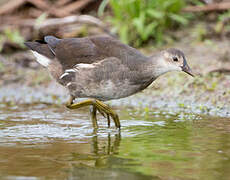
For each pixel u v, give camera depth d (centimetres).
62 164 799
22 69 1670
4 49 1772
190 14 1823
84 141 958
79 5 1897
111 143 935
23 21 1866
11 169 774
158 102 1330
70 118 1181
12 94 1484
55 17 1875
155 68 1057
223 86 1353
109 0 1747
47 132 1036
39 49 1163
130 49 1072
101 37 1114
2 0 1959
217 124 1067
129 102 1357
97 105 1091
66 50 1110
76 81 1080
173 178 721
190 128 1037
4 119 1163
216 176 725
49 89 1528
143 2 1719
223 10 1842
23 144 932
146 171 756
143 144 918
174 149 876
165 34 1761
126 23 1730
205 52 1612
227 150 860
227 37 1720
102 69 1043
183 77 1459
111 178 729
